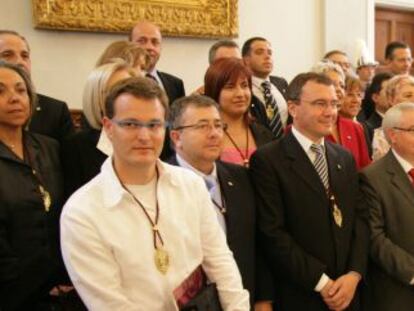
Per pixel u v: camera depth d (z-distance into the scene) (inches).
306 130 79.7
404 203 84.5
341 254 77.2
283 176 77.7
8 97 72.2
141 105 52.1
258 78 131.9
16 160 70.8
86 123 86.2
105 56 102.7
